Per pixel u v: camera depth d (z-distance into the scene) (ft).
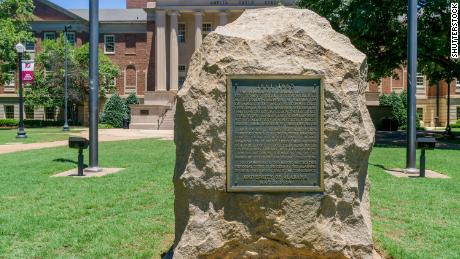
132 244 21.48
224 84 17.80
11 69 151.23
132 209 28.48
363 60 18.54
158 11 161.17
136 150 65.05
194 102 17.79
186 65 169.78
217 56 17.93
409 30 44.32
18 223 24.47
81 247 20.86
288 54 18.07
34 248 20.63
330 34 19.26
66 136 97.45
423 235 22.99
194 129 17.74
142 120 138.92
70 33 183.52
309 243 17.51
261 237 17.60
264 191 17.57
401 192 33.76
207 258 17.62
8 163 49.24
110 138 93.35
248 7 158.81
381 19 79.00
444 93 171.12
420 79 174.29
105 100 174.60
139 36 183.52
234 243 17.67
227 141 17.63
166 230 23.66
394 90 165.07
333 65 17.98
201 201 17.74
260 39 18.15
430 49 79.46
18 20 153.07
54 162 49.49
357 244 17.62
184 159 18.20
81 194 32.58
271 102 17.90
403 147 71.56
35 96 156.56
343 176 17.74
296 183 17.81
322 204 17.72
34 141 83.71
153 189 34.86
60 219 25.77
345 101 17.87
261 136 17.89
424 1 78.18
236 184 17.75
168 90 164.96
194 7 160.56
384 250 20.59
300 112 17.90
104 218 26.17
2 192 32.99
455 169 46.09
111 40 184.65
